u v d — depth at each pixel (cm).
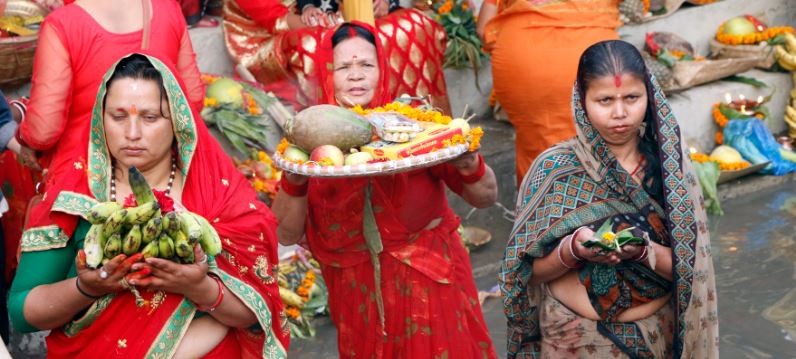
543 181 338
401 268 375
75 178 284
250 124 571
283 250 542
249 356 305
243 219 296
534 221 338
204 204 292
